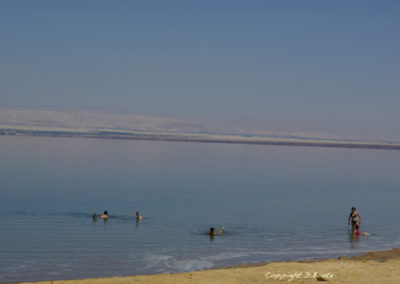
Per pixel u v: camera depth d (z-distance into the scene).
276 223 40.72
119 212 44.41
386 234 37.16
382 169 116.31
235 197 56.81
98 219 40.59
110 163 104.06
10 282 23.62
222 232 36.50
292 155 172.25
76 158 115.75
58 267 26.34
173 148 194.38
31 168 85.38
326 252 30.88
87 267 26.45
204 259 28.52
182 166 102.31
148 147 196.12
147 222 39.84
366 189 70.12
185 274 23.31
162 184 68.00
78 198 52.28
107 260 27.88
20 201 49.00
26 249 30.05
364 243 33.78
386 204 54.66
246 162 122.94
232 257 29.12
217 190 63.09
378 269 24.11
